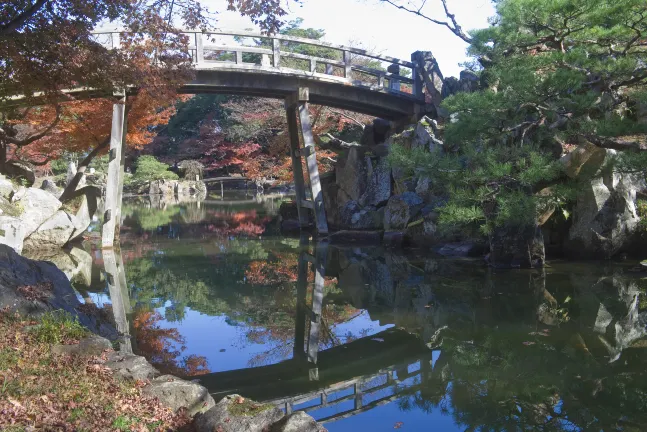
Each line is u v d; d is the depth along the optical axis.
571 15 9.00
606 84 9.15
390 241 13.15
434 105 16.22
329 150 21.66
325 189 17.52
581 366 5.26
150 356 5.89
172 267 11.19
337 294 8.81
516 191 9.30
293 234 16.38
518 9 9.16
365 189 15.77
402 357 5.85
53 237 12.84
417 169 10.08
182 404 4.02
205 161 38.75
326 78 14.95
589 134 8.62
